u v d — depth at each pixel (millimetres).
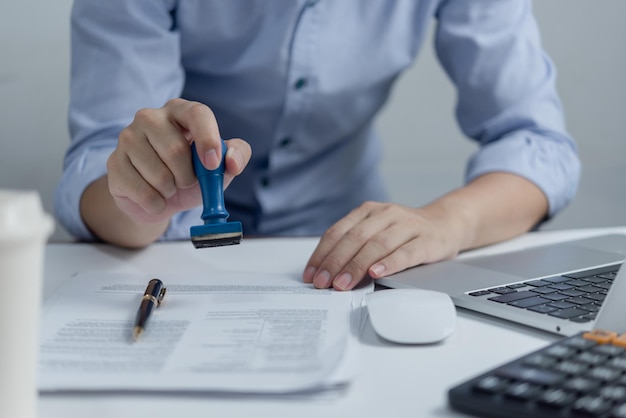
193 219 896
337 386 409
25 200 315
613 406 353
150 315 523
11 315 318
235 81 1042
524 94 1049
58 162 1476
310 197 1172
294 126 1077
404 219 712
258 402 401
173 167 610
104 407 394
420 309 515
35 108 1449
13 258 312
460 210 795
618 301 493
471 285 617
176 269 724
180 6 967
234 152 604
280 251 798
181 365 437
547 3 1632
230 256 775
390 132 1629
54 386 405
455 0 1091
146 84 896
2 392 322
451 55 1099
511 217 854
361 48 1051
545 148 966
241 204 1158
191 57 1026
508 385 382
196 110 608
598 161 1701
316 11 1010
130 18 905
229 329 502
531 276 646
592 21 1645
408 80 1606
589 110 1685
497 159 931
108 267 731
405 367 457
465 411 384
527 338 512
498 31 1061
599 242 803
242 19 991
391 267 652
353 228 681
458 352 484
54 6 1422
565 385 376
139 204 661
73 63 919
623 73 1665
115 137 866
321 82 1041
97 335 491
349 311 546
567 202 970
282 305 562
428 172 1643
